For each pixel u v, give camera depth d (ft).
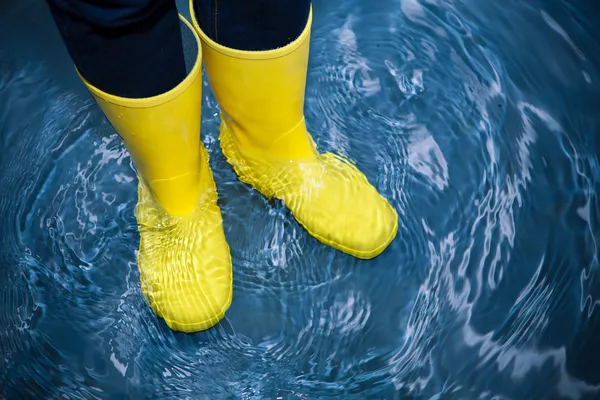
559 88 3.84
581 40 3.98
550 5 4.08
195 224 3.31
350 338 3.26
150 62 2.77
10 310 3.31
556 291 3.35
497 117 3.76
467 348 3.24
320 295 3.33
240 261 3.38
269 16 2.86
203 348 3.22
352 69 3.88
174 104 2.90
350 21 4.03
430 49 3.95
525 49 3.95
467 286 3.36
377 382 3.17
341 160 3.53
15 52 3.94
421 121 3.74
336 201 3.34
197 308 3.19
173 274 3.23
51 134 3.69
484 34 4.00
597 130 3.73
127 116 2.91
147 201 3.41
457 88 3.84
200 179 3.34
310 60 3.89
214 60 3.04
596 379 3.17
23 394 3.16
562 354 3.22
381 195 3.53
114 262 3.41
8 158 3.65
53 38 3.98
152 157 3.08
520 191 3.57
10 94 3.81
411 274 3.38
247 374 3.17
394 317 3.30
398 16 4.05
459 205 3.53
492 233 3.47
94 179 3.59
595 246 3.44
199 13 2.95
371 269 3.38
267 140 3.29
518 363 3.21
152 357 3.22
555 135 3.71
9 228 3.49
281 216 3.46
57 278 3.38
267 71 2.99
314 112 3.73
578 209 3.53
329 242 3.38
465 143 3.69
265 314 3.29
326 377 3.18
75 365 3.21
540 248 3.44
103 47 2.68
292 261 3.39
